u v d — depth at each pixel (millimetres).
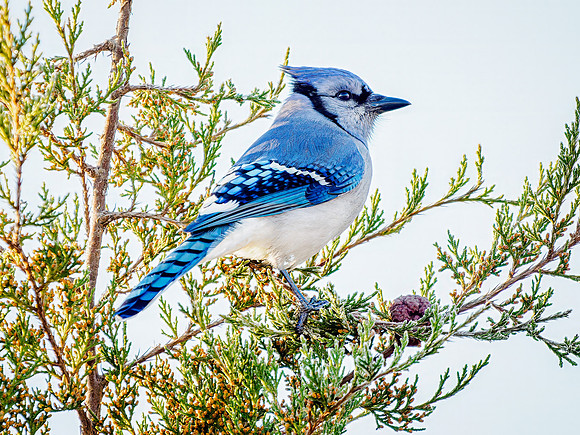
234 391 8070
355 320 9109
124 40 10359
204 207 9820
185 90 10172
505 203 10188
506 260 10078
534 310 9016
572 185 9648
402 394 8219
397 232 10664
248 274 10148
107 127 9945
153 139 10727
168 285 8805
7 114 7504
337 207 10719
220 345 8539
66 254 8062
